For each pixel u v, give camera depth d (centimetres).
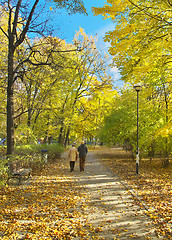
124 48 513
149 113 1281
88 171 1084
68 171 1081
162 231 384
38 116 1556
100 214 471
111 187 727
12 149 890
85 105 2405
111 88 1964
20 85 1267
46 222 421
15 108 1253
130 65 568
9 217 441
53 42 971
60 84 1526
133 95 1449
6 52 1127
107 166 1272
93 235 369
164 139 1128
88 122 2608
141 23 491
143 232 381
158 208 507
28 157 934
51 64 971
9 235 358
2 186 667
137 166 1009
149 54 535
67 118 1728
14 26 910
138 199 581
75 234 369
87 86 2156
